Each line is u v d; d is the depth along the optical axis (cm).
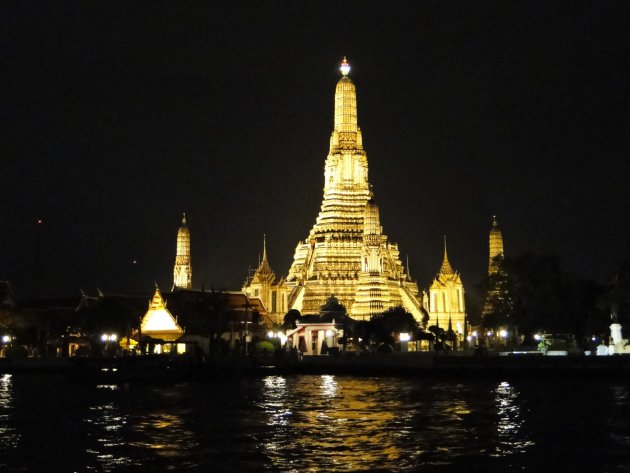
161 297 15375
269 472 4406
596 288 13150
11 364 13450
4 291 17175
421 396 8406
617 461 4653
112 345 15050
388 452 4947
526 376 10888
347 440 5397
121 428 6091
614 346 11419
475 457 4778
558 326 12962
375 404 7600
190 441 5416
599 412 6762
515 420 6319
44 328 15612
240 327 15625
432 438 5459
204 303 14525
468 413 6788
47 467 4622
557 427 5922
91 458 4853
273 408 7338
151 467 4575
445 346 17312
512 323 13875
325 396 8538
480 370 11219
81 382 10469
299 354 14400
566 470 4425
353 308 19100
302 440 5409
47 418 6750
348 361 13262
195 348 13288
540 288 13012
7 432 5934
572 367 10619
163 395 8875
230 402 7962
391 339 16088
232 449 5088
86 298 17100
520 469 4459
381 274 19212
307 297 19912
